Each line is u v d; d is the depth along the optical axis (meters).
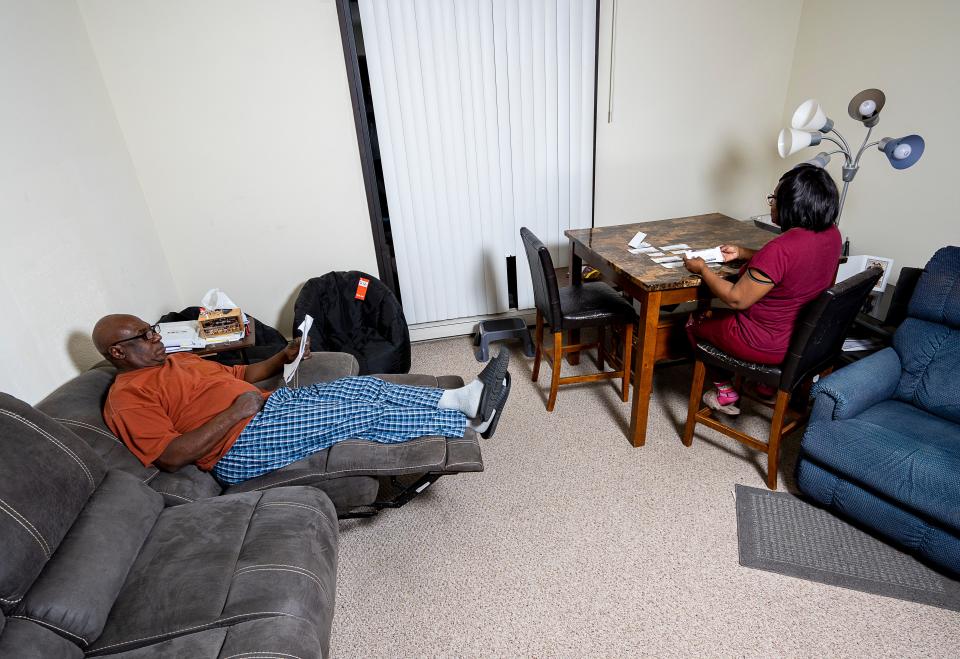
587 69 2.90
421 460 1.71
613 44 2.92
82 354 2.05
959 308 1.86
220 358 2.51
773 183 3.48
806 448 1.83
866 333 2.46
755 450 2.26
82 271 2.12
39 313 1.83
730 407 2.27
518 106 2.91
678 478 2.14
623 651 1.50
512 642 1.55
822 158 2.30
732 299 1.87
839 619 1.54
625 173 3.28
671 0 2.89
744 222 2.70
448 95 2.82
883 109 2.66
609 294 2.62
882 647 1.46
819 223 1.74
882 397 1.94
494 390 1.85
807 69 3.07
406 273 3.21
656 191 3.36
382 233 3.06
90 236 2.21
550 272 2.28
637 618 1.59
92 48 2.41
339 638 1.59
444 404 1.91
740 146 3.34
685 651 1.49
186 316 2.66
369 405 1.86
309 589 1.28
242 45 2.57
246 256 2.99
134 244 2.56
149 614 1.20
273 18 2.55
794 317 1.85
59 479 1.25
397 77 2.73
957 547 1.53
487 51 2.76
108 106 2.49
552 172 3.11
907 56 2.51
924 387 1.90
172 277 2.92
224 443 1.75
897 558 1.72
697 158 3.32
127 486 1.44
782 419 1.94
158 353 1.81
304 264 3.09
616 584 1.71
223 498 1.55
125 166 2.57
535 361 2.87
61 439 1.33
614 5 2.84
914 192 2.58
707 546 1.82
